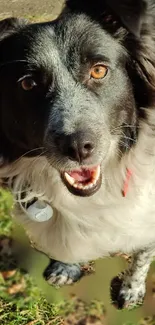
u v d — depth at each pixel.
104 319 0.93
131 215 0.78
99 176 0.70
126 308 0.93
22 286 0.96
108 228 0.79
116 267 0.97
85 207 0.77
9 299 0.94
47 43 0.68
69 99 0.68
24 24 0.71
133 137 0.73
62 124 0.66
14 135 0.72
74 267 0.96
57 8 1.46
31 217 0.81
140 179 0.76
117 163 0.74
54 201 0.77
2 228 1.02
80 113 0.67
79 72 0.68
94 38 0.68
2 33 0.70
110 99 0.69
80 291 0.95
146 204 0.78
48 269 0.97
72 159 0.67
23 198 0.79
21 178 0.77
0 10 1.47
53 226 0.82
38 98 0.69
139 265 0.89
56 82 0.68
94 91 0.69
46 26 0.70
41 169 0.74
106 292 0.95
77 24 0.69
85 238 0.81
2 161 0.75
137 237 0.81
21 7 1.48
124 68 0.70
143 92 0.72
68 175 0.70
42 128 0.69
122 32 0.70
